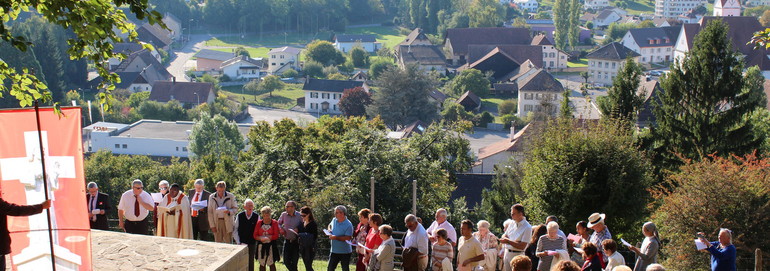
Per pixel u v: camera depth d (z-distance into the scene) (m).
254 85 156.00
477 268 16.38
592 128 27.91
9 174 12.69
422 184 33.16
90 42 12.93
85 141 97.31
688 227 25.17
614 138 26.72
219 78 170.00
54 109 12.68
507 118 122.31
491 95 147.75
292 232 18.47
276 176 35.16
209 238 26.34
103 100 13.90
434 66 172.88
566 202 26.34
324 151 36.53
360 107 130.12
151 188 51.81
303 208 18.66
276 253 18.81
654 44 188.38
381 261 16.59
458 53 185.50
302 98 147.00
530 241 17.06
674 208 25.50
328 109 142.12
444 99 137.88
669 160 40.66
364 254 17.55
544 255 16.12
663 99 43.12
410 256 16.34
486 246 17.08
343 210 18.08
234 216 19.78
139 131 97.81
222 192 19.80
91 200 19.52
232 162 48.25
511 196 40.44
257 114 139.00
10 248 12.40
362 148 34.22
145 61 165.88
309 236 18.42
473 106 134.25
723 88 41.06
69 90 152.12
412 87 121.06
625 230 26.56
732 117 41.12
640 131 45.88
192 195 21.23
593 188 26.36
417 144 40.47
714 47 41.09
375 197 32.06
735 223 24.55
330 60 187.88
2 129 12.53
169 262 15.05
